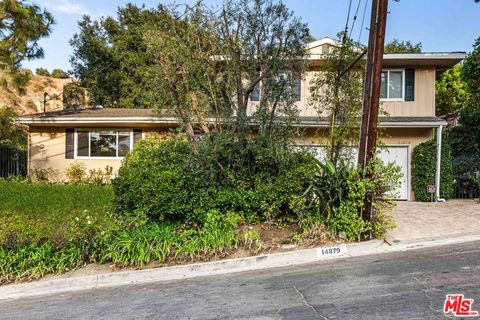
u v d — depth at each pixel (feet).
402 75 43.04
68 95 100.07
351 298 13.96
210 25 28.86
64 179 48.47
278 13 28.78
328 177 23.82
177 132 32.73
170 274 18.92
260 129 27.43
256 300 14.37
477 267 16.99
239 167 26.71
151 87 29.63
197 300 14.82
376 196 22.72
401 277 16.12
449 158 39.09
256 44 28.99
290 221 24.85
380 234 22.59
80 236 21.49
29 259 18.92
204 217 24.44
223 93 28.96
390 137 41.16
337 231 22.63
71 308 14.83
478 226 24.98
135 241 20.38
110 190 40.57
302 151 27.96
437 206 34.14
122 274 18.62
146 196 24.90
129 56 93.25
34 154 48.70
